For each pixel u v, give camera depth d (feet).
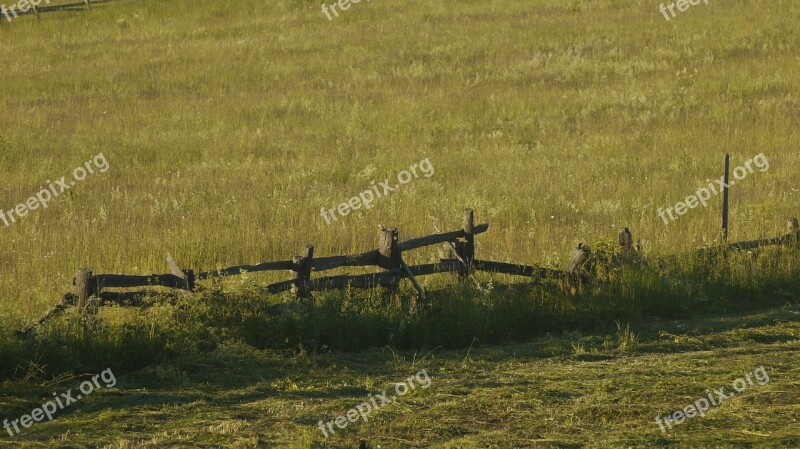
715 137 331.36
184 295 151.12
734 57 443.73
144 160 320.91
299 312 153.79
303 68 463.83
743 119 353.51
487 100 397.39
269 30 543.80
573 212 243.81
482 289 164.86
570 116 372.58
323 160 312.50
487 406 122.62
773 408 120.06
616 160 302.86
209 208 249.75
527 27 519.19
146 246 207.82
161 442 111.75
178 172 289.94
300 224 230.48
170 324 147.13
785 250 190.29
